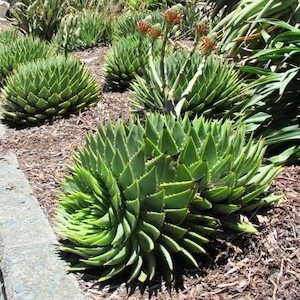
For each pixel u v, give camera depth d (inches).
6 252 113.1
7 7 476.7
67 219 112.4
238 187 104.1
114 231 101.7
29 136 182.5
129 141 102.4
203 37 149.1
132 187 96.6
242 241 104.7
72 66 195.9
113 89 228.4
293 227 107.7
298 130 135.9
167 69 158.2
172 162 97.0
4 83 243.4
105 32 319.3
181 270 101.7
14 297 99.7
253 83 142.7
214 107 155.9
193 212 102.1
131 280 99.6
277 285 96.1
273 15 177.0
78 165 112.3
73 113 196.7
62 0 332.5
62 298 98.3
